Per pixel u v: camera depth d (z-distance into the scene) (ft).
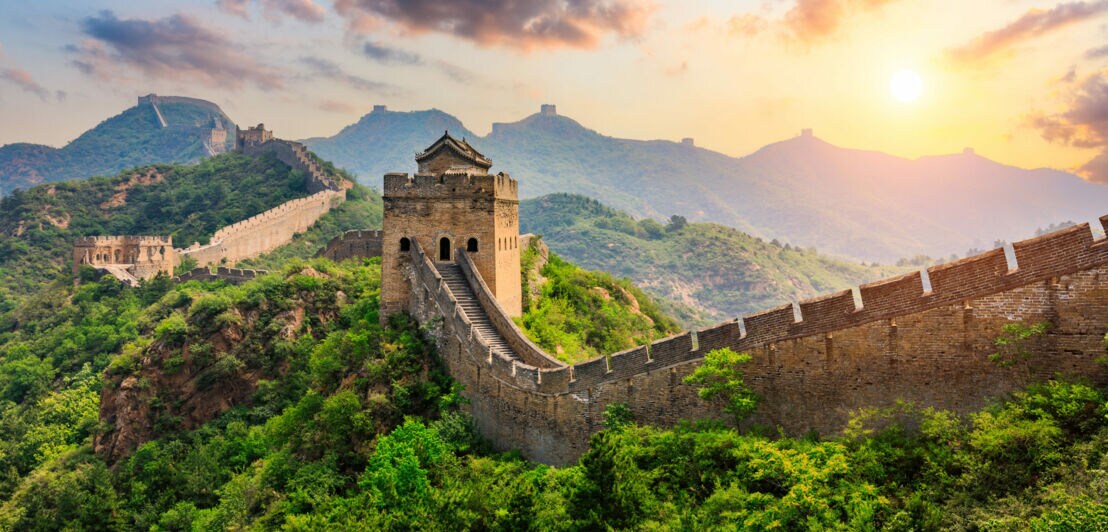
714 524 83.10
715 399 106.32
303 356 226.58
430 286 167.02
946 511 76.54
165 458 195.62
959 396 87.45
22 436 262.47
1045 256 83.05
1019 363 83.87
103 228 566.77
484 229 174.70
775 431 100.07
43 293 405.18
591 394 120.78
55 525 183.73
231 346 236.63
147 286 368.27
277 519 133.28
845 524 76.64
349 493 134.62
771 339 101.04
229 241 439.22
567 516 91.45
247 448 188.03
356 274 272.72
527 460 131.34
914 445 86.89
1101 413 75.20
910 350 90.68
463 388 149.18
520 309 198.08
